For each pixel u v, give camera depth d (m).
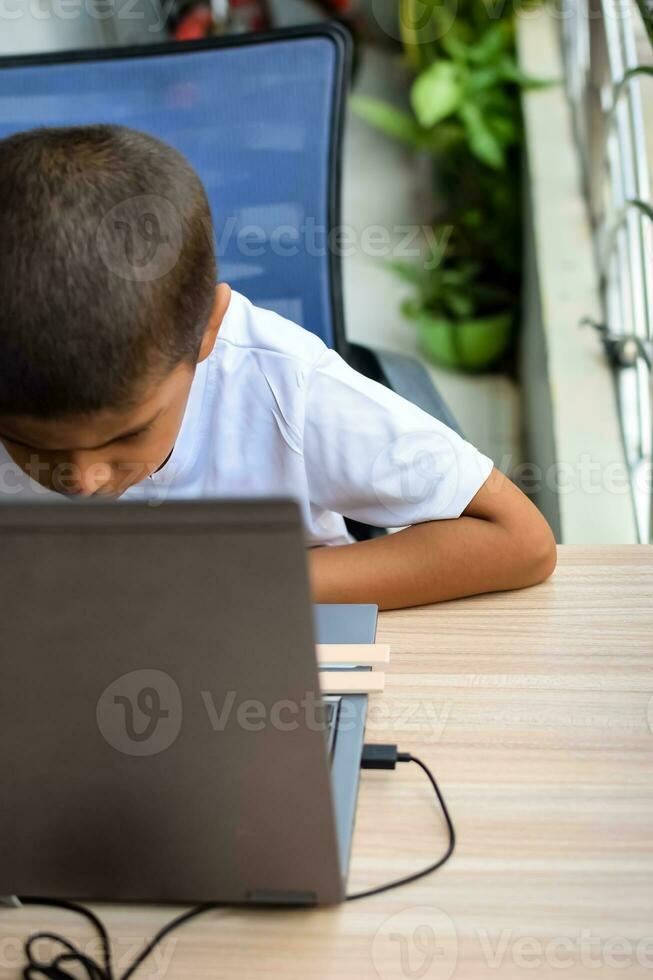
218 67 1.24
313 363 0.95
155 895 0.58
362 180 3.14
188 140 1.26
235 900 0.57
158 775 0.53
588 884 0.57
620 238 1.93
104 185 0.68
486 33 2.81
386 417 0.94
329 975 0.53
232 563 0.46
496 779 0.65
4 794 0.55
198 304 0.75
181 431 0.95
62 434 0.70
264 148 1.25
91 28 2.64
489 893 0.57
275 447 0.97
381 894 0.57
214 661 0.49
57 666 0.50
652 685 0.74
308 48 1.23
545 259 2.23
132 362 0.67
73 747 0.53
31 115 1.27
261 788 0.53
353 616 0.81
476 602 0.87
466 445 0.94
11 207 0.66
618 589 0.87
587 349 2.04
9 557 0.47
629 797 0.63
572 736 0.69
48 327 0.65
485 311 2.86
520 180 2.84
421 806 0.63
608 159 1.98
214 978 0.53
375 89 3.18
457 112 2.82
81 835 0.56
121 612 0.48
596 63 2.10
